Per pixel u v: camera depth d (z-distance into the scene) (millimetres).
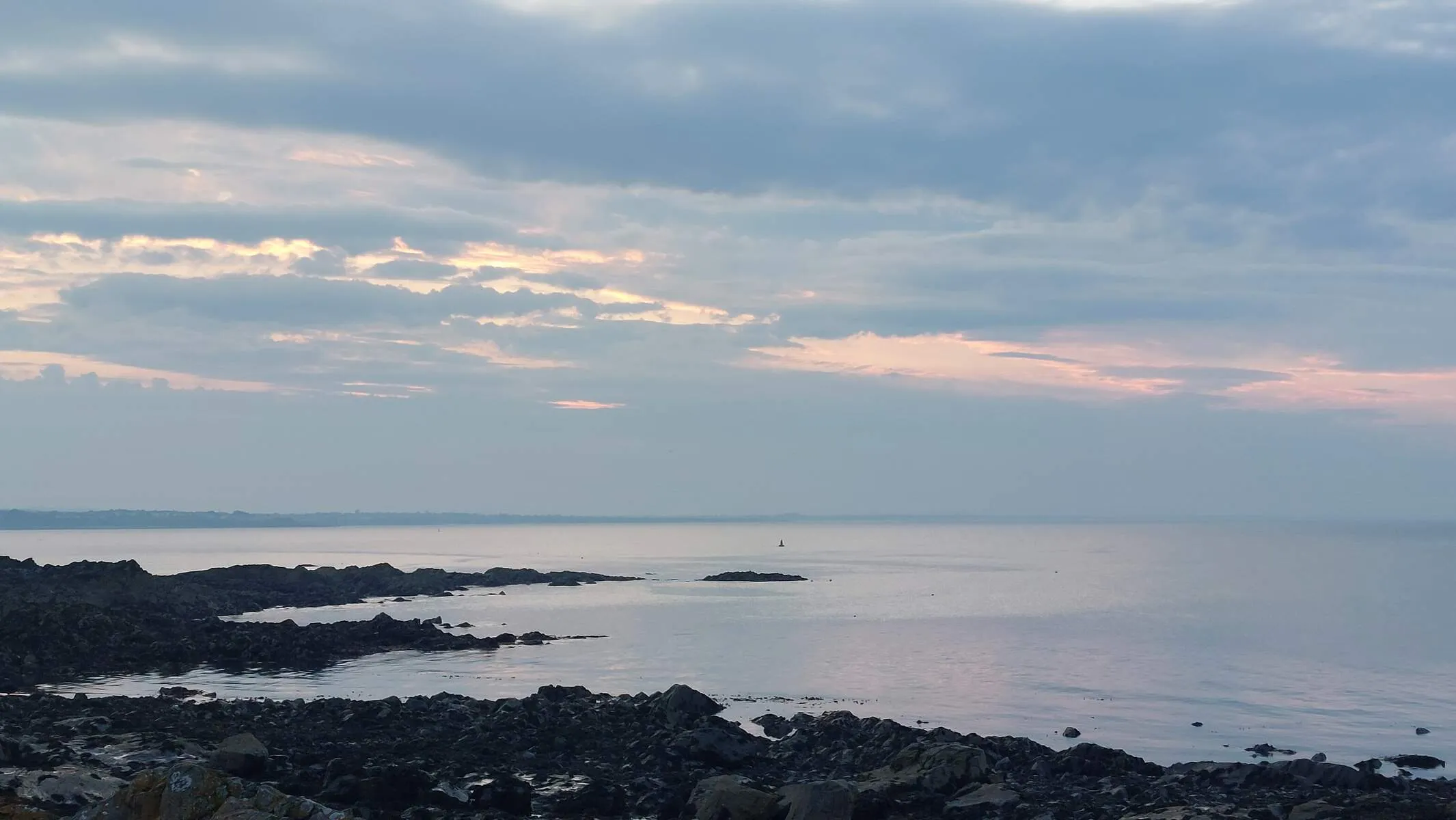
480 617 109438
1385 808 36562
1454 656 82062
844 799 33938
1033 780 42562
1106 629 99438
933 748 41969
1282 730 55688
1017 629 99875
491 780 38719
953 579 166375
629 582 159125
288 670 71438
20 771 35875
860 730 50594
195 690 61531
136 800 26172
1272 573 184875
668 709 51344
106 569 100625
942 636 93812
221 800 25797
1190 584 156750
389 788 34719
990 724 56781
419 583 145875
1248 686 68625
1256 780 41875
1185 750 51094
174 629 80750
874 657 80750
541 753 44406
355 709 50188
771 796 34750
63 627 74312
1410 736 54438
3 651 68812
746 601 127625
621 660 78750
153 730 44625
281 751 41500
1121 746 51969
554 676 70562
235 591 122750
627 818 35344
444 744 44750
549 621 105875
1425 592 142625
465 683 67312
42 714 48031
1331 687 68562
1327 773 42375
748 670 74562
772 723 53781
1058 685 68875
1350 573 184000
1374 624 104562
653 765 42688
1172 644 89125
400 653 80875
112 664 70000
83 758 38531
